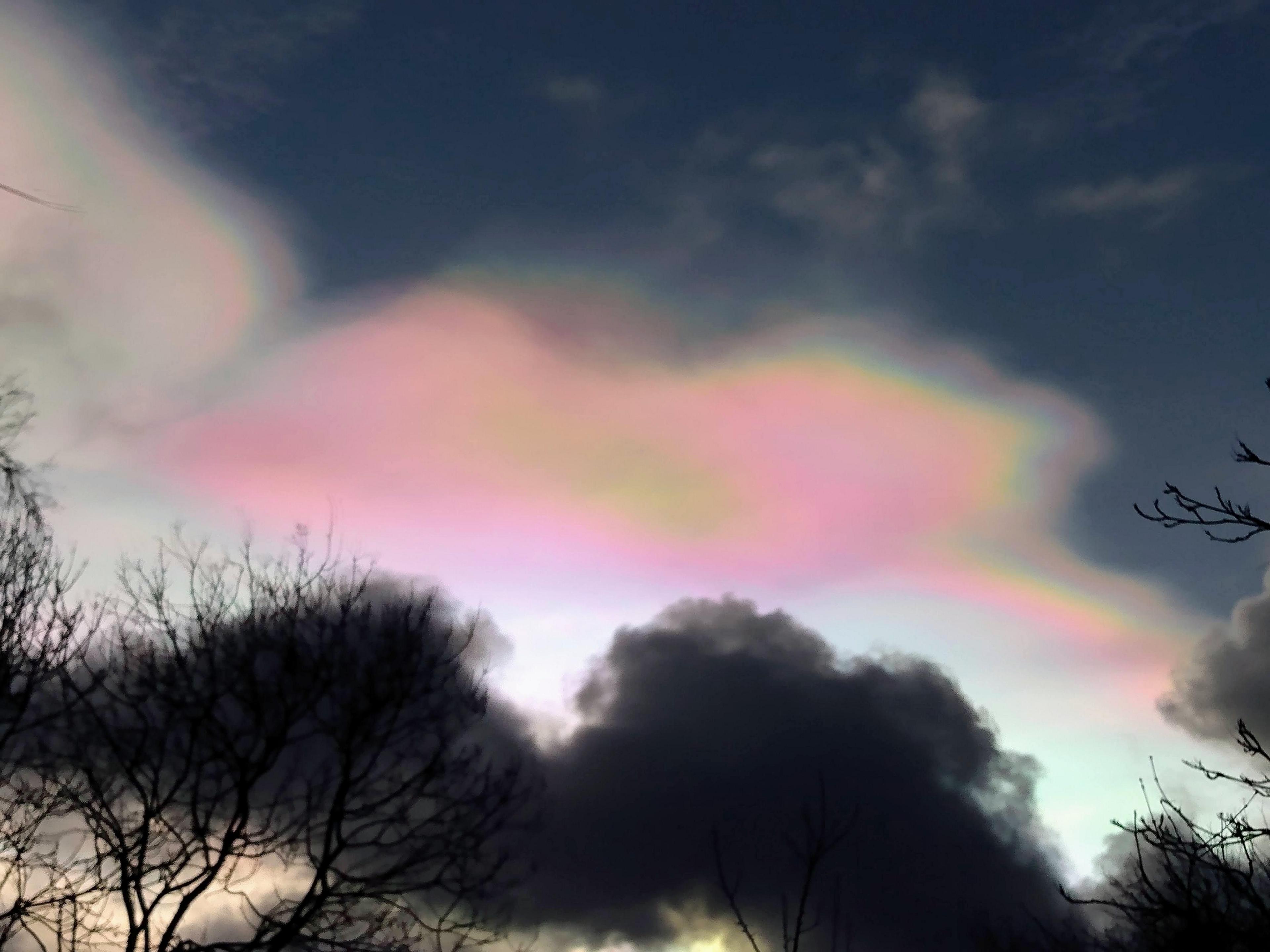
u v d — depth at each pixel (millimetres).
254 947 10773
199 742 11203
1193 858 10711
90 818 11562
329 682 11219
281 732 11000
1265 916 10102
